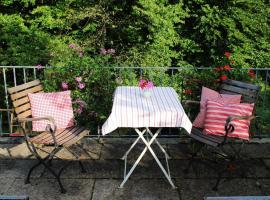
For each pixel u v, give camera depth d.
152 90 4.14
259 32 10.14
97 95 4.91
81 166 4.00
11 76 8.27
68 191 3.70
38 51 8.19
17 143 4.68
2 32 8.85
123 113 3.44
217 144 3.67
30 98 4.08
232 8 9.65
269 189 3.77
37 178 3.93
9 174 4.00
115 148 4.60
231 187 3.79
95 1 9.48
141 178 3.94
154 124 3.47
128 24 9.55
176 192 3.69
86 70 4.85
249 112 3.93
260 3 9.80
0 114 4.93
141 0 8.92
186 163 4.26
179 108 3.54
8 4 9.52
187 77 4.70
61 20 9.34
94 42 9.27
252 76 4.69
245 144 4.73
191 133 3.92
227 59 5.00
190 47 9.73
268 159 4.36
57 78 4.84
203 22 9.36
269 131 4.99
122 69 5.23
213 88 4.63
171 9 9.28
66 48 7.62
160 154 4.45
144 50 9.39
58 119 4.07
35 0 9.55
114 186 3.79
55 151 3.90
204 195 3.65
